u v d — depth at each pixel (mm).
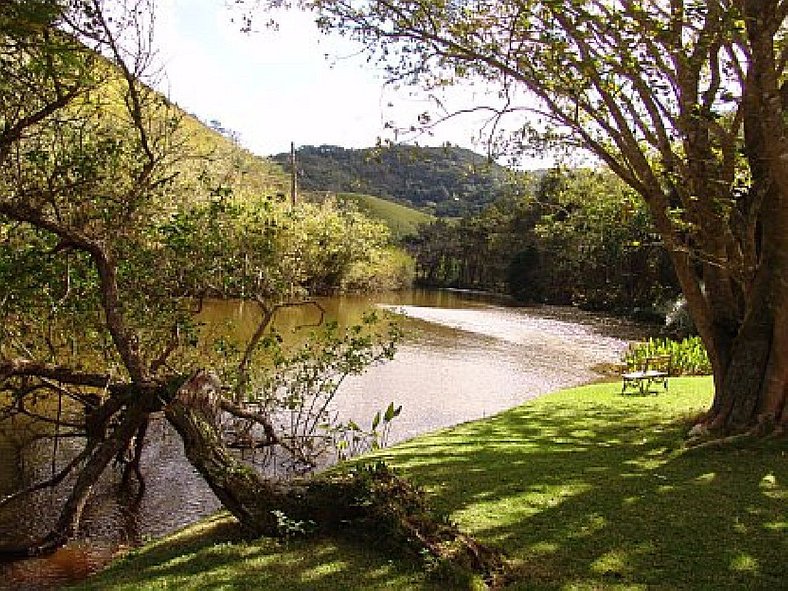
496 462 9430
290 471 11570
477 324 40156
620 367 26156
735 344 10266
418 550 6000
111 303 9289
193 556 6422
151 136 10875
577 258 56594
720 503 7344
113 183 10633
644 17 8594
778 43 10680
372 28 10617
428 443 11453
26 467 10891
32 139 10227
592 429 12062
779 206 9297
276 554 6281
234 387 11562
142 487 10477
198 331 11789
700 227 10250
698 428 10320
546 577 5637
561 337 36156
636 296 52469
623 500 7473
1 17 6355
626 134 10242
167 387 8727
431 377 22109
